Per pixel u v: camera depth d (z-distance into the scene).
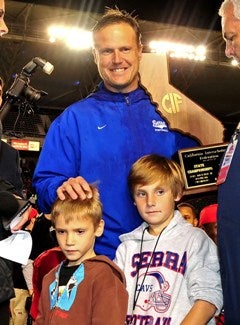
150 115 2.17
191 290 1.72
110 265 1.74
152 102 2.18
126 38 2.04
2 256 1.95
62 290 1.76
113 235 2.06
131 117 2.13
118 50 2.05
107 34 2.04
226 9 1.80
